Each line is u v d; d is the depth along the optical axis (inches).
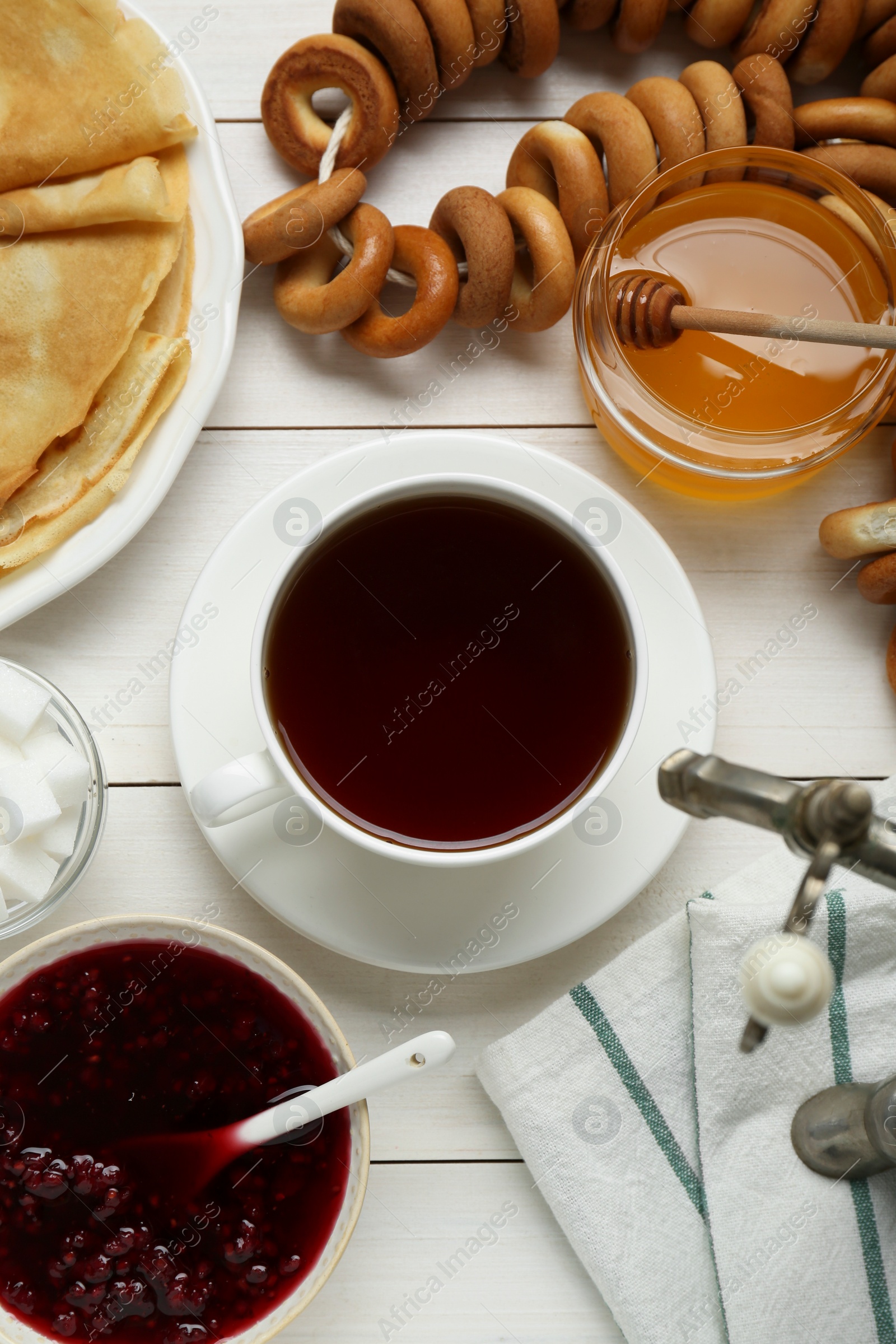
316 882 27.2
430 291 28.0
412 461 27.7
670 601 27.7
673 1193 27.6
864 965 27.8
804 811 22.1
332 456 27.6
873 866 22.5
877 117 28.5
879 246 27.7
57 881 27.4
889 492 29.4
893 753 29.0
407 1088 28.3
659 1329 27.2
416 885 27.3
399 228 28.5
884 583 28.0
